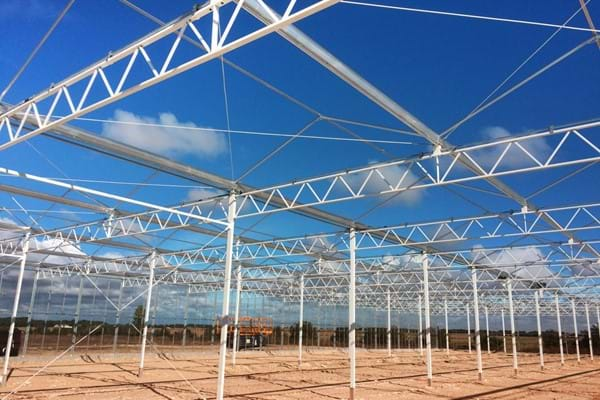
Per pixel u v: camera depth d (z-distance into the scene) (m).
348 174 16.47
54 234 26.16
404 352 59.78
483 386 25.78
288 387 23.31
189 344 46.41
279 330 53.50
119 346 40.78
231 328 49.50
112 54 9.64
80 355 34.88
